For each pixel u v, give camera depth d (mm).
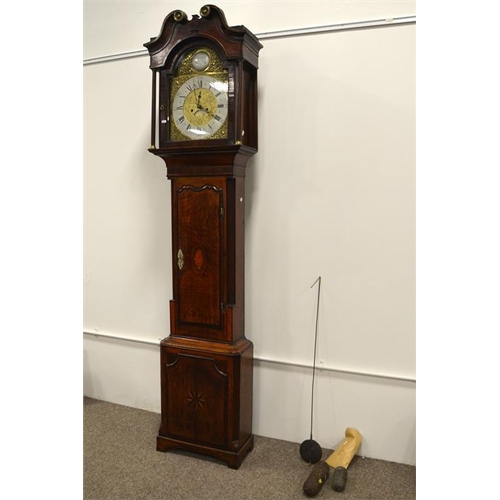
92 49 2613
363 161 2084
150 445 2258
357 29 2047
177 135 2041
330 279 2180
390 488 1934
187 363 2115
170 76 2027
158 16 2447
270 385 2314
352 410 2186
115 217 2641
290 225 2225
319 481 1898
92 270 2727
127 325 2668
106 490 1911
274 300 2279
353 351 2170
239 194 2094
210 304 2098
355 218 2117
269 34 2182
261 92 2223
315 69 2127
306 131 2164
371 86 2047
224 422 2072
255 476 2016
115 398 2736
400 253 2061
